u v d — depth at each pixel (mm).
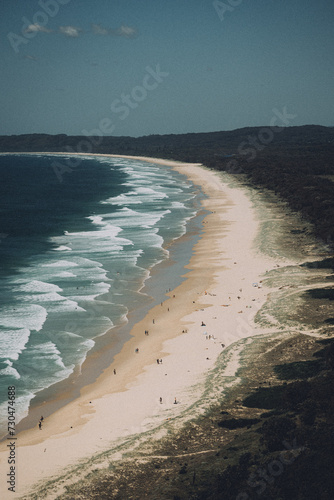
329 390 38812
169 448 35969
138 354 52906
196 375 47438
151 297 68250
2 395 45625
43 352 53281
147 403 43281
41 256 87812
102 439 38312
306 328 54188
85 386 47344
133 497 30812
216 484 30516
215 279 74000
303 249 85750
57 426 40812
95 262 84125
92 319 61344
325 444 32312
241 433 36594
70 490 31906
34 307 64562
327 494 28281
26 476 33906
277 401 40156
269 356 48906
